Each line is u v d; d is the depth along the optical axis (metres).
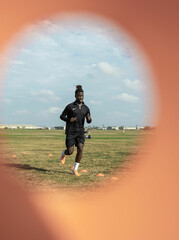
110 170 6.26
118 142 18.58
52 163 7.39
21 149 12.10
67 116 5.64
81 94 5.54
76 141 5.68
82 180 5.06
